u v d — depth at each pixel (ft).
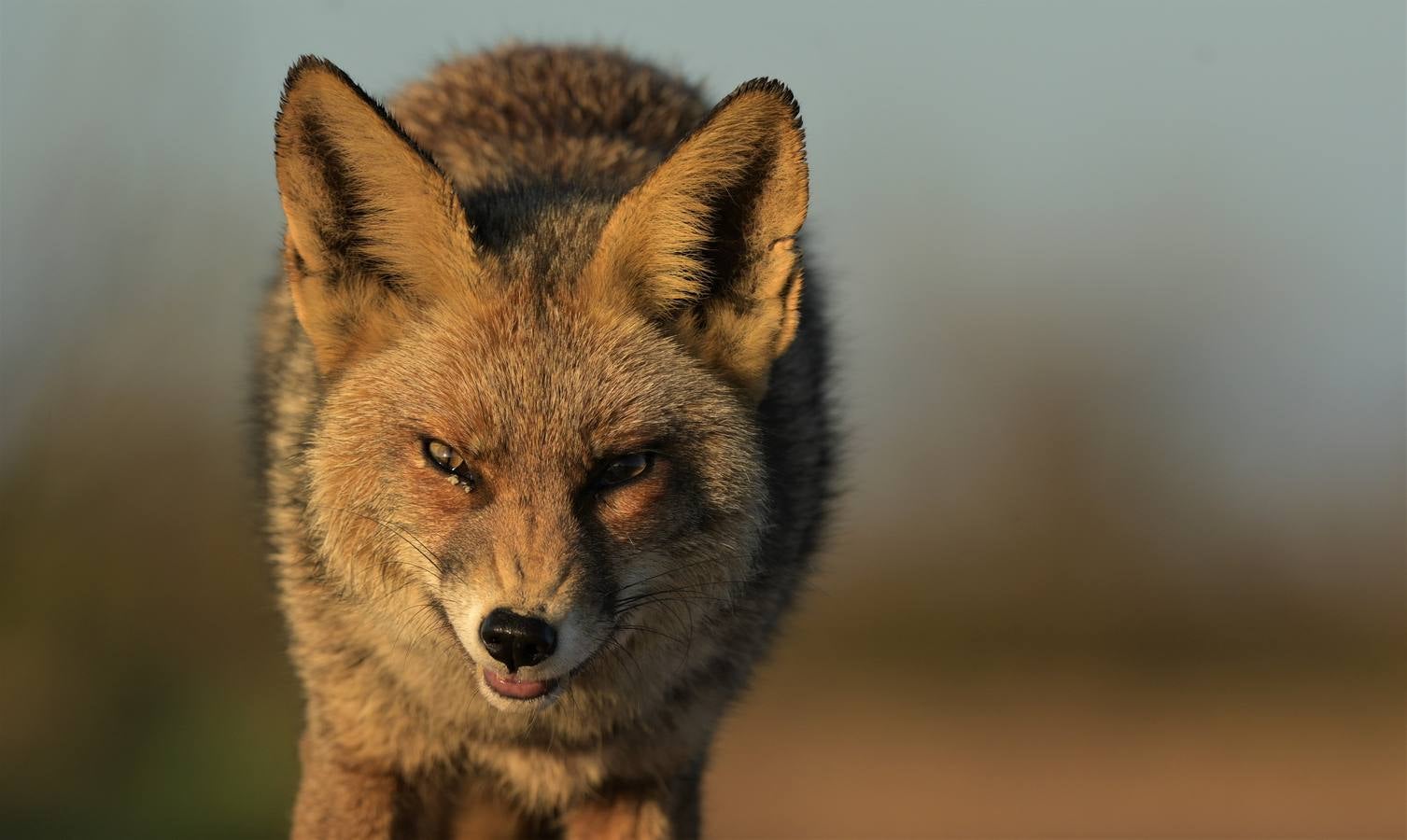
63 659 70.74
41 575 72.13
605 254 30.40
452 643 30.37
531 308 30.35
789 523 33.86
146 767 64.49
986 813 76.79
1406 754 90.84
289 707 69.92
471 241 30.45
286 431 33.55
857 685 112.06
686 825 35.55
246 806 60.64
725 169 30.22
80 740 66.69
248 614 76.18
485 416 29.25
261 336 38.73
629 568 29.58
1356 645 119.03
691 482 30.27
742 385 31.37
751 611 32.81
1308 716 101.91
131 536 75.20
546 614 27.96
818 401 37.04
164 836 55.72
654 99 42.91
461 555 28.73
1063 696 107.86
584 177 37.63
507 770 34.14
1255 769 86.94
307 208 30.22
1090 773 86.22
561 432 29.27
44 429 73.51
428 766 33.86
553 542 28.50
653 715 33.04
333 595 31.91
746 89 29.48
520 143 39.73
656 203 30.17
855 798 80.18
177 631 74.49
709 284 31.24
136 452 75.56
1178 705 105.19
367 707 32.91
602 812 34.88
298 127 29.76
